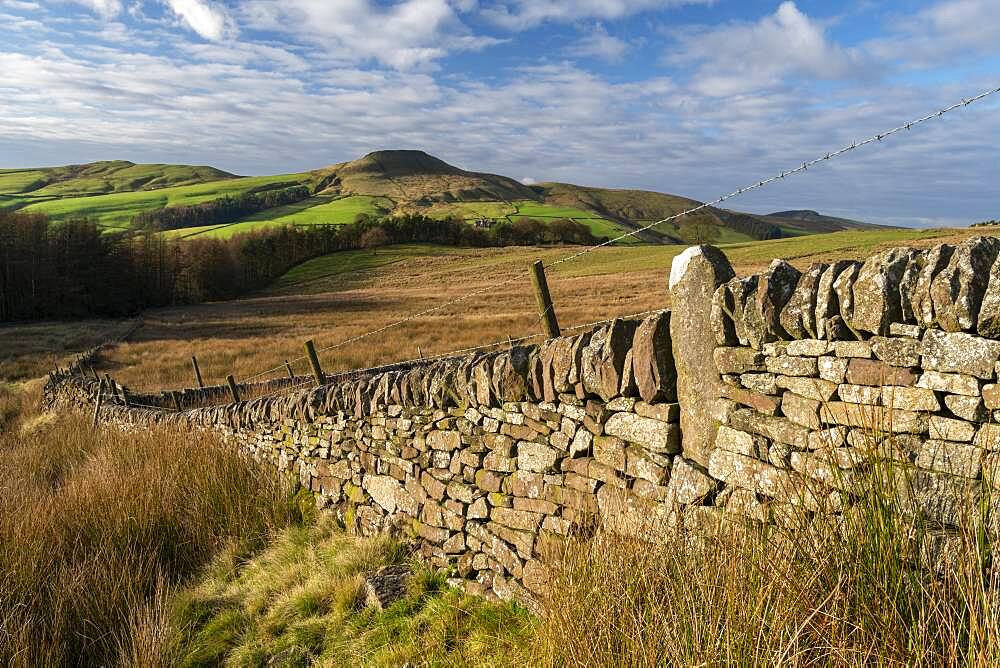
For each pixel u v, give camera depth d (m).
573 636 2.67
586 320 25.69
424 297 48.09
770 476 2.55
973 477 1.94
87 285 52.00
